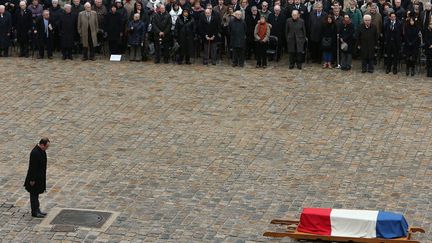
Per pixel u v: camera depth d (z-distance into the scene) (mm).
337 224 31688
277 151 39812
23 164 38594
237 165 38469
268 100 45531
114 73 49844
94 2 53562
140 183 36812
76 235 32438
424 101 45250
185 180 37062
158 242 31875
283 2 53812
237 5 52656
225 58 52719
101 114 43969
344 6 56969
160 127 42438
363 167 38125
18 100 45719
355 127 42219
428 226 32781
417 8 50688
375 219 31359
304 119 43188
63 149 40094
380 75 49312
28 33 52781
